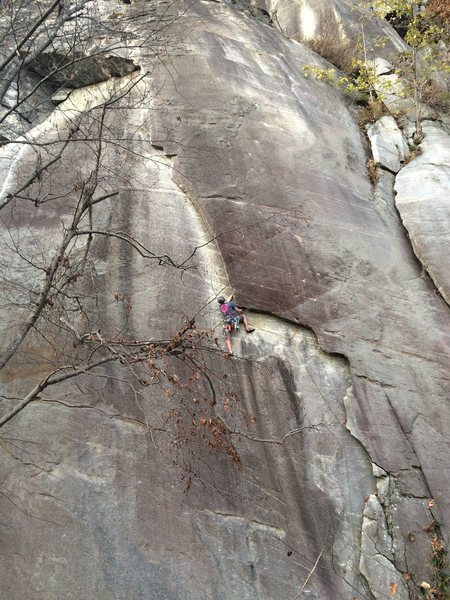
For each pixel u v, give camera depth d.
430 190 11.62
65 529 7.86
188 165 11.19
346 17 16.31
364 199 11.55
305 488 8.55
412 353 9.55
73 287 9.57
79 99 12.77
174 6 13.88
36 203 8.20
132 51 12.61
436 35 15.33
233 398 8.98
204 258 10.28
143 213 10.57
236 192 10.89
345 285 10.16
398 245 10.90
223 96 12.25
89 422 8.59
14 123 11.88
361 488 8.65
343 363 9.59
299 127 12.39
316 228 10.66
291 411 9.07
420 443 8.84
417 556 8.22
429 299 10.14
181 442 8.51
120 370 8.91
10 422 8.50
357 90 14.38
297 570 8.04
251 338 9.65
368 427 8.98
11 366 8.97
